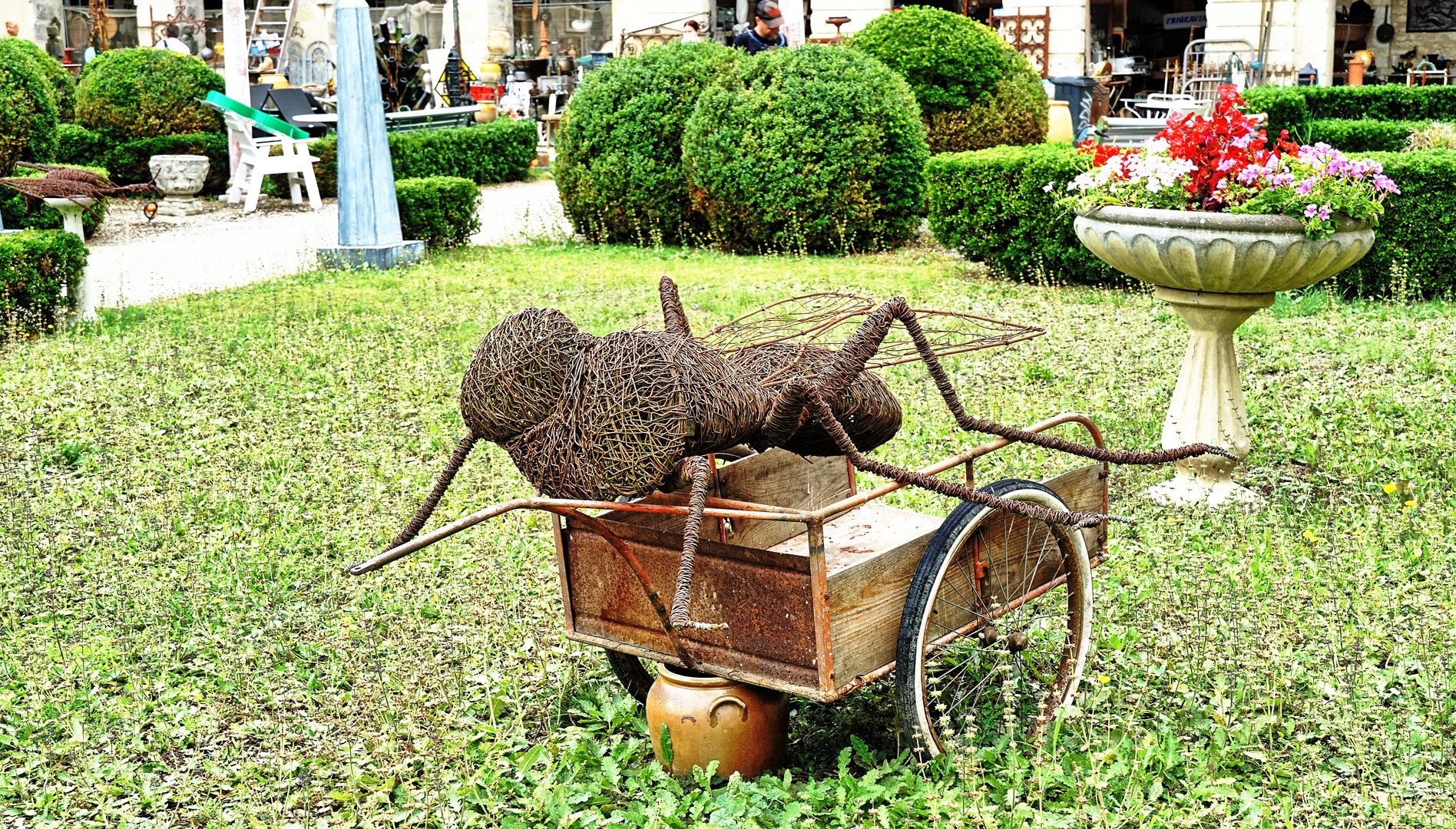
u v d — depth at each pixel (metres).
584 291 10.90
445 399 7.61
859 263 12.34
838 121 12.54
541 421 3.32
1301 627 4.29
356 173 12.25
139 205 16.83
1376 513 5.34
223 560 5.28
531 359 3.27
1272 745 3.75
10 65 13.38
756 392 3.32
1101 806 3.34
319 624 4.72
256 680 4.30
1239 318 5.62
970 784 3.43
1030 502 3.64
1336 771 3.63
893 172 12.82
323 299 10.47
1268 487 6.04
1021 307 9.81
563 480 3.25
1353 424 6.60
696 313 9.87
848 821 3.44
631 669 4.06
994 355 8.17
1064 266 10.66
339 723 4.09
